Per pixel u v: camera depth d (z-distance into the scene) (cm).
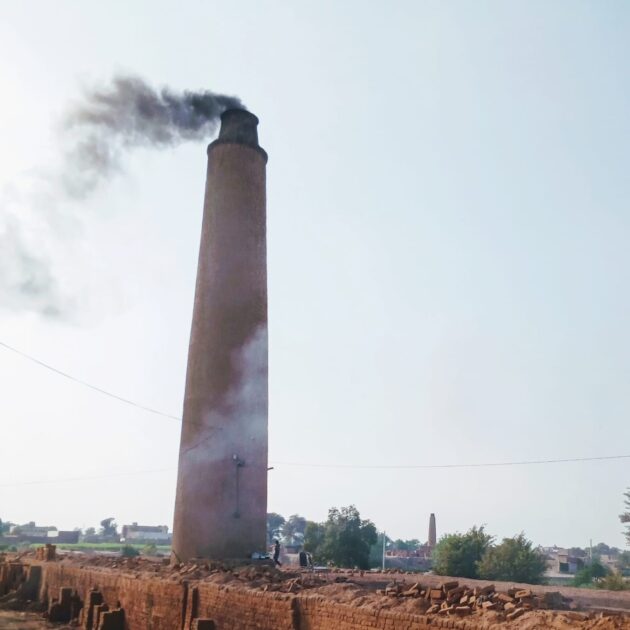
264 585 1838
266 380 3219
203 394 3077
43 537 12381
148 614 2194
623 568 7331
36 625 2608
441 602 1410
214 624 1670
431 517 8869
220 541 2884
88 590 2736
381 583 2234
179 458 3094
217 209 3319
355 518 5562
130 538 14288
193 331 3225
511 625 1175
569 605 1537
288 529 11250
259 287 3291
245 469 2995
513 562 4384
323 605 1495
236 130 3441
